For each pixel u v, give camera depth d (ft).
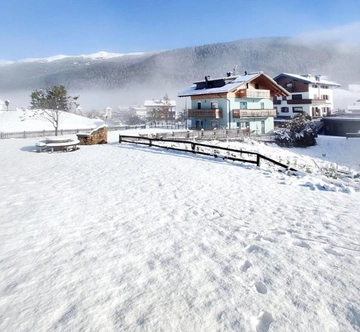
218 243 19.22
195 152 59.36
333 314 11.90
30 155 64.34
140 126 160.66
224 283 14.38
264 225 22.38
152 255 17.57
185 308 12.48
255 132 136.87
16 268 16.24
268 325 11.48
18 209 26.89
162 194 31.78
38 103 119.75
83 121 170.60
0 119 150.51
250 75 134.72
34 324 11.68
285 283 14.25
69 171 45.62
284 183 36.52
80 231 21.58
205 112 131.34
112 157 58.70
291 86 183.42
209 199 29.71
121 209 26.71
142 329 11.26
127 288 14.08
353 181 37.24
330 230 21.07
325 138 128.98
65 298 13.38
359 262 16.19
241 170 44.52
